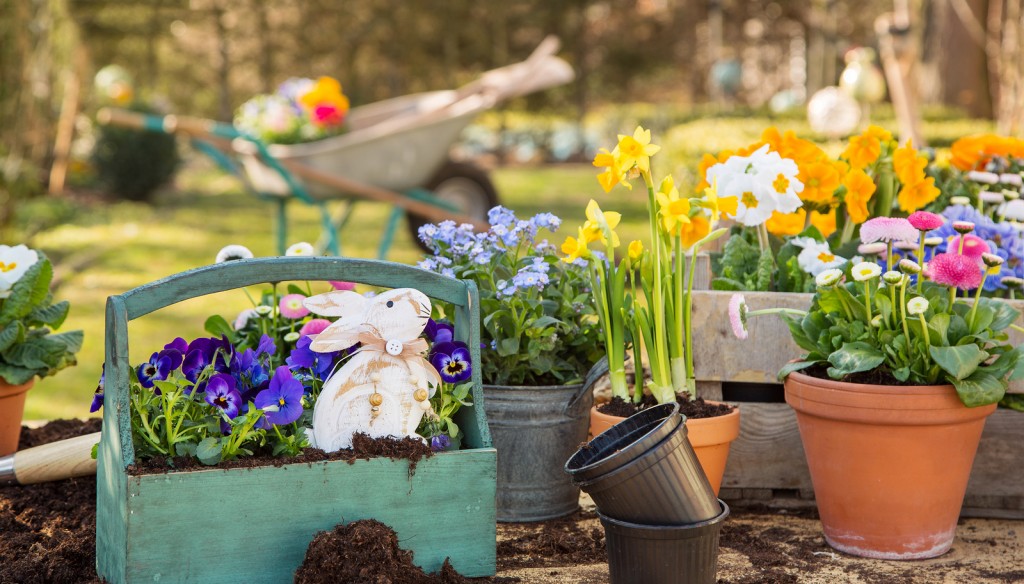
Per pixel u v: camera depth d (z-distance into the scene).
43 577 1.77
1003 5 8.62
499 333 2.20
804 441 2.02
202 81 20.30
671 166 7.18
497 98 6.23
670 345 2.15
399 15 19.03
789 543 2.05
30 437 2.46
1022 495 2.18
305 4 19.22
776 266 2.51
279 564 1.65
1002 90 6.86
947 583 1.82
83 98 10.92
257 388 1.74
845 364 1.87
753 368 2.24
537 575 1.85
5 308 2.22
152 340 4.62
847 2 21.16
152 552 1.58
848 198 2.38
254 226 8.92
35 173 7.89
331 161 5.76
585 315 2.34
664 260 2.13
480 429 1.82
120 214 9.47
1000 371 1.86
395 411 1.73
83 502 2.11
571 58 20.38
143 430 1.68
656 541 1.63
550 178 14.35
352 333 1.73
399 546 1.70
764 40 22.28
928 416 1.83
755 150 2.46
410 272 1.86
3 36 7.21
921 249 1.92
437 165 6.21
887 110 9.44
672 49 20.84
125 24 17.48
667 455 1.62
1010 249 2.35
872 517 1.93
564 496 2.23
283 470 1.64
